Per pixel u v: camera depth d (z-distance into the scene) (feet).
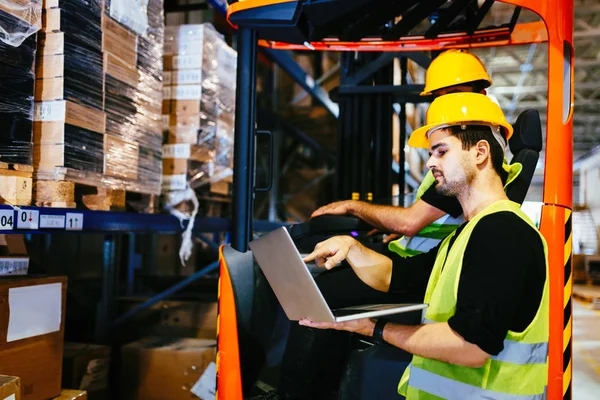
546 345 5.35
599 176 63.98
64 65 7.77
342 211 8.91
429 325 5.29
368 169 12.48
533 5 6.73
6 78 7.20
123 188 9.31
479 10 9.00
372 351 7.28
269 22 7.71
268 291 7.88
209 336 11.80
